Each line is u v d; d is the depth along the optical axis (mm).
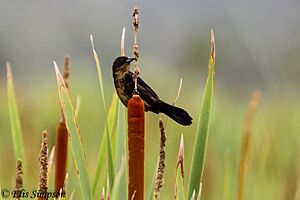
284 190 10094
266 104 12984
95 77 19188
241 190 8391
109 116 7109
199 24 25703
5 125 14273
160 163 5855
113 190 6129
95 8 43094
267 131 11109
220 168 11648
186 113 6227
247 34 10852
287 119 11453
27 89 17500
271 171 10766
